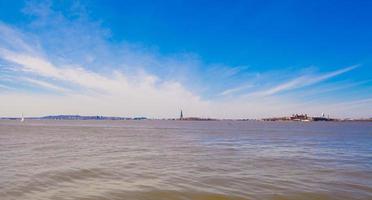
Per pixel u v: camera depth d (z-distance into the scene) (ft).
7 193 47.98
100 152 109.50
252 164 83.05
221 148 132.87
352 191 51.49
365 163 87.10
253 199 46.21
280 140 192.65
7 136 196.95
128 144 149.48
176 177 62.90
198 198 46.65
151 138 202.80
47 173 64.80
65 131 289.53
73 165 76.38
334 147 143.84
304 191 51.21
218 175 65.62
